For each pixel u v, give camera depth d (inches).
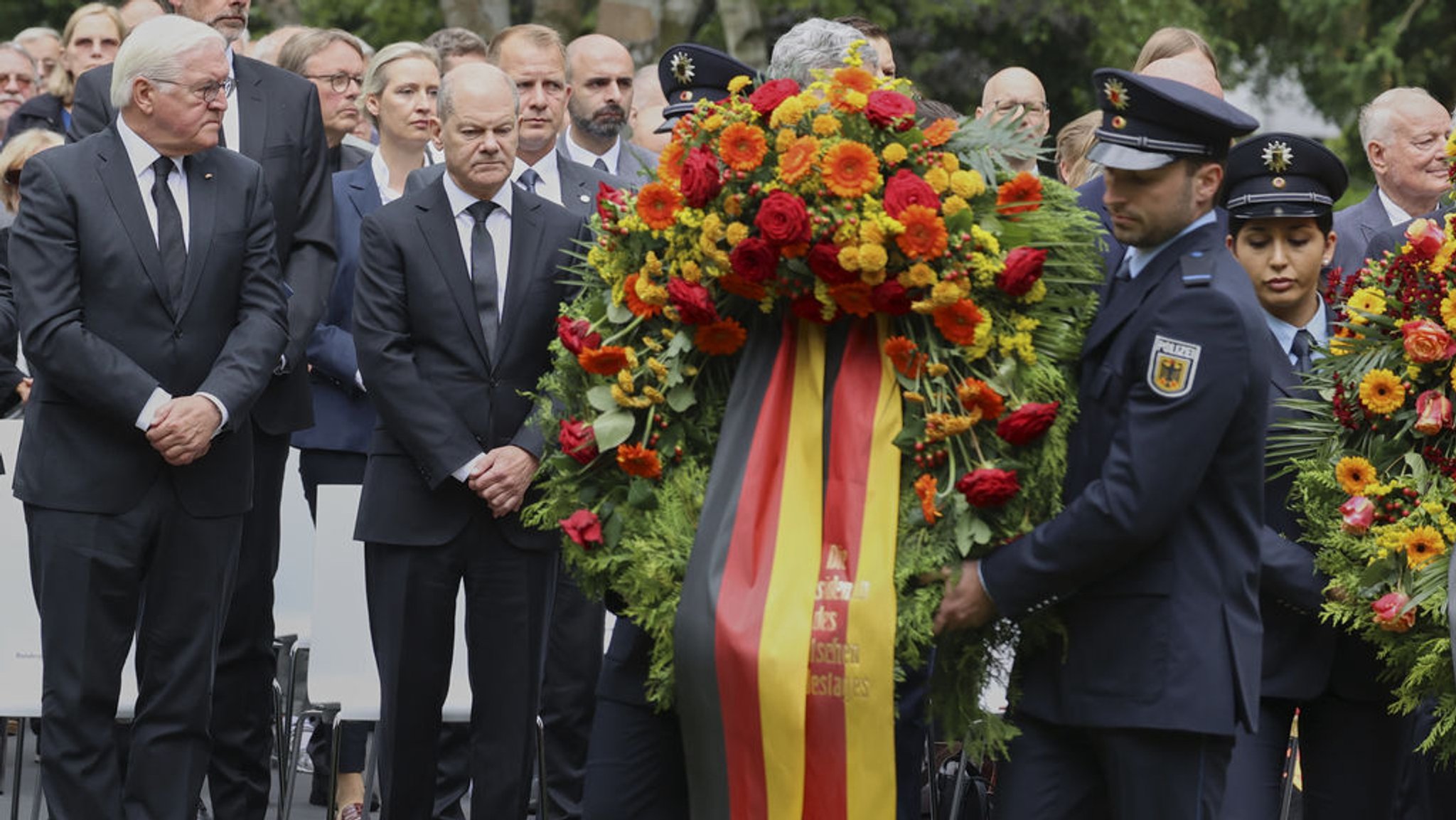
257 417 559.8
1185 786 389.1
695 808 404.8
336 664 562.6
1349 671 454.9
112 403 498.6
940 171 394.6
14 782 595.5
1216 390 376.5
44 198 506.6
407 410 516.4
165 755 513.3
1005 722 414.3
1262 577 444.1
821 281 398.0
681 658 400.8
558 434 443.5
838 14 1822.1
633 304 418.3
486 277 524.7
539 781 565.3
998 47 1915.6
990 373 397.7
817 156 391.9
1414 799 543.5
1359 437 456.8
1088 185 466.9
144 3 831.7
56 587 506.6
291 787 592.7
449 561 520.4
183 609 514.0
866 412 400.2
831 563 396.8
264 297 524.4
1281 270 469.4
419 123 637.9
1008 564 388.8
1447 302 442.9
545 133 613.6
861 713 387.9
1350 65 1910.7
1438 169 639.8
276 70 580.1
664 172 412.5
